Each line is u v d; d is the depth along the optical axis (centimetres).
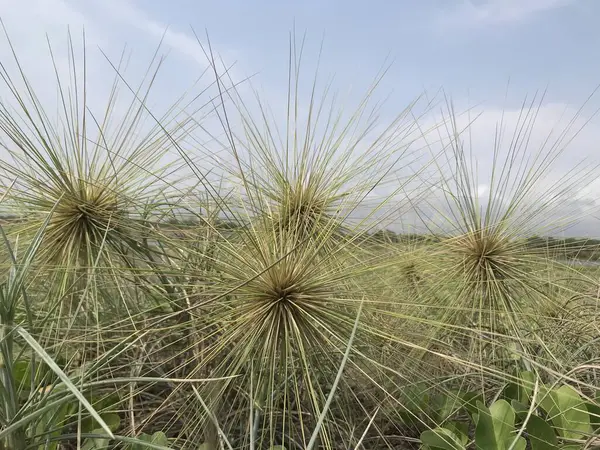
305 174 58
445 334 60
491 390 57
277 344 45
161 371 54
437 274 66
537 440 42
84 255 52
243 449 47
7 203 52
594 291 71
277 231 54
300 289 44
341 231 58
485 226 64
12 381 31
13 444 30
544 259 67
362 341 48
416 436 53
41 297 54
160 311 56
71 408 44
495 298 62
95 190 54
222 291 46
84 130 54
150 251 55
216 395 43
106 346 50
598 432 45
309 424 52
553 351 61
